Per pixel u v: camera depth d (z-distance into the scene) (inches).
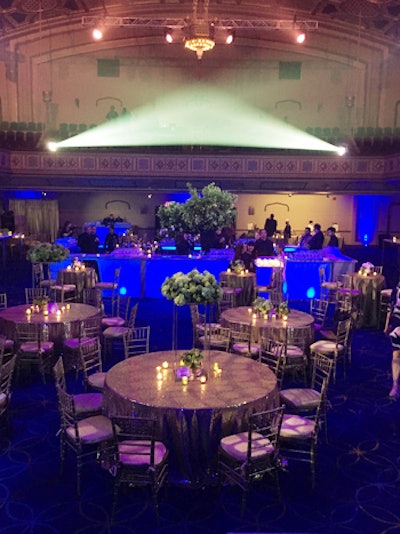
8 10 745.0
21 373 284.2
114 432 171.0
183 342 354.9
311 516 173.5
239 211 899.4
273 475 180.5
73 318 297.7
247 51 861.8
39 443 219.1
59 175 729.0
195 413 177.8
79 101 866.8
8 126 781.3
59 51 840.9
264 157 729.0
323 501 181.6
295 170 729.6
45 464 203.3
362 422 242.7
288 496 184.2
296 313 317.7
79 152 725.3
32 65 840.3
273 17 786.8
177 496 183.3
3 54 808.3
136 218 899.4
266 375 210.2
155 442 181.3
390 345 362.0
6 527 166.2
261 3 757.9
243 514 173.5
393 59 824.9
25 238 770.8
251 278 434.0
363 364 322.0
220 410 179.6
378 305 405.1
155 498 169.8
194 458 182.2
